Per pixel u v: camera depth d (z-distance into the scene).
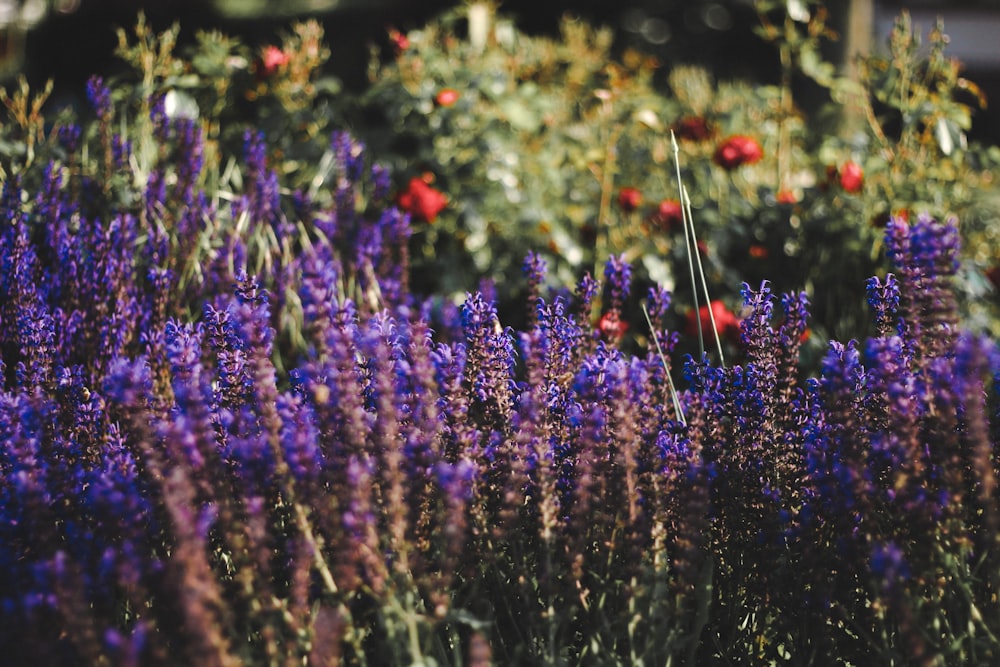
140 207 3.37
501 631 2.10
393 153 4.39
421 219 4.02
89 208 3.45
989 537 1.86
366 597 1.90
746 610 2.18
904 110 4.03
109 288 2.86
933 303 2.03
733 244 4.22
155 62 4.00
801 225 4.20
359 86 11.66
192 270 3.31
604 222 4.32
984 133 12.01
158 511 1.88
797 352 2.29
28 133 3.72
